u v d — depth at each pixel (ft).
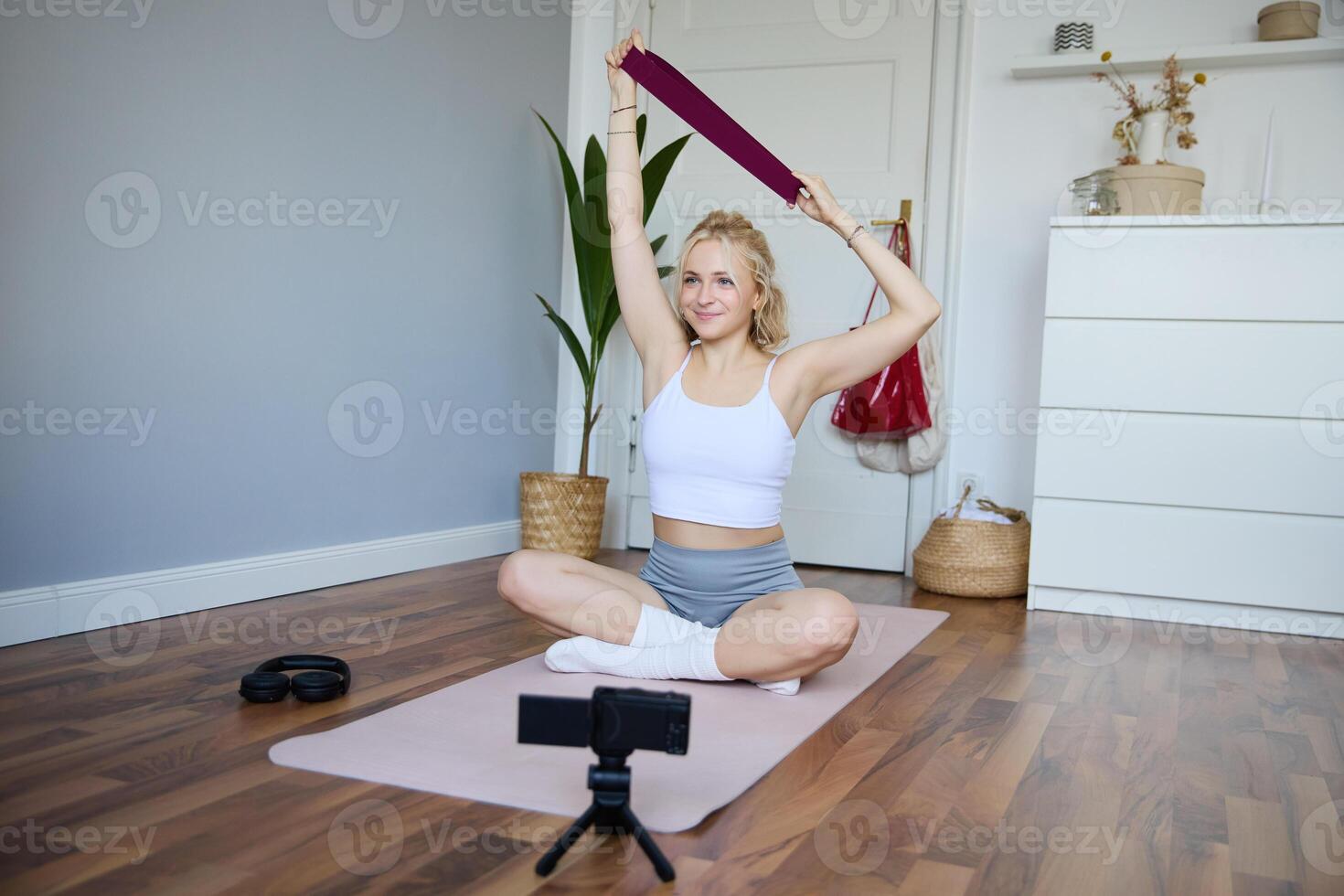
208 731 5.22
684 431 6.47
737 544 6.52
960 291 11.74
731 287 6.33
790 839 4.22
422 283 10.24
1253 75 10.74
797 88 12.24
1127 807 4.76
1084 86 11.28
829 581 11.32
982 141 11.62
